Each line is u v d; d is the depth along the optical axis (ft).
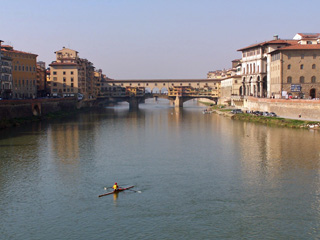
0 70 586.04
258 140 361.30
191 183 233.14
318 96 544.62
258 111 570.05
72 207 199.41
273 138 367.66
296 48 538.88
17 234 173.88
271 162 277.85
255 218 186.09
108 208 197.77
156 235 171.63
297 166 266.36
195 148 331.77
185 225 179.73
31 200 208.54
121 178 243.40
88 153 311.88
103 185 230.68
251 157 294.05
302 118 474.90
